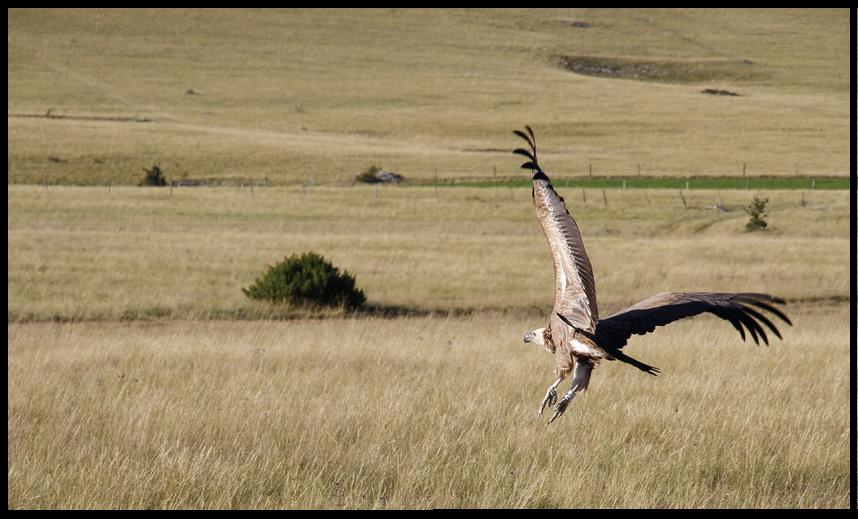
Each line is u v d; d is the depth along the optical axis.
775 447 10.09
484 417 11.05
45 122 99.69
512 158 88.38
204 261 34.69
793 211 53.84
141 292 28.72
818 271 34.34
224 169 80.75
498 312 28.11
